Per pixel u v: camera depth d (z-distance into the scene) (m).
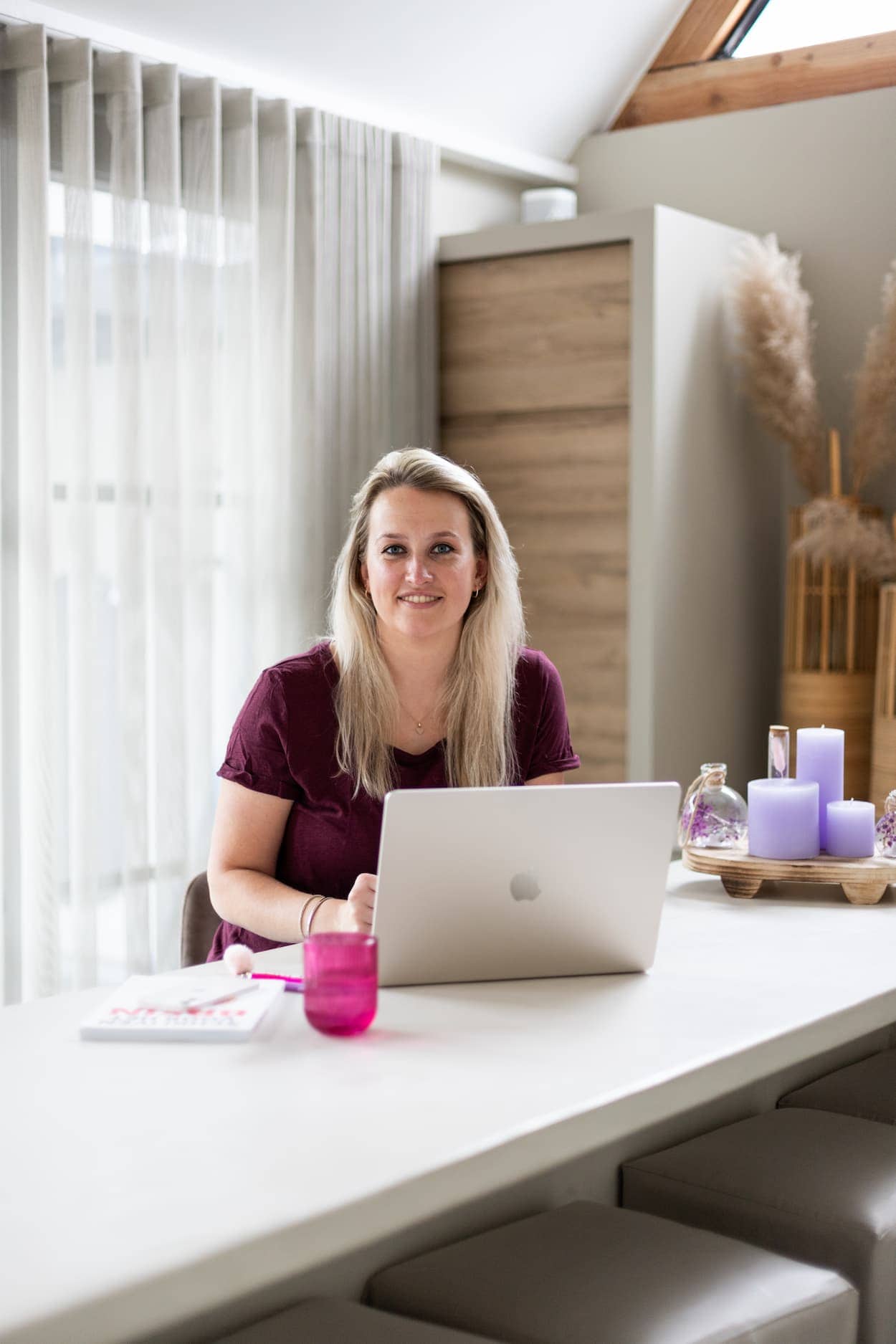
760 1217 1.57
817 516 4.29
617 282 4.20
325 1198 1.06
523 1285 1.35
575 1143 1.23
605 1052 1.39
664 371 4.18
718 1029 1.46
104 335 3.71
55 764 3.39
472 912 1.61
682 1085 1.33
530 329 4.36
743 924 1.93
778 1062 1.44
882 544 4.26
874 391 4.27
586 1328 1.27
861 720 4.39
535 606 4.41
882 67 4.55
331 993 1.44
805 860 2.10
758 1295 1.35
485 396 4.46
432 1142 1.17
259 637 4.01
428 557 1.98
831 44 4.64
